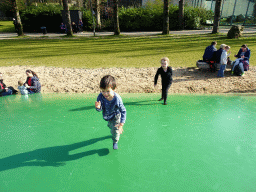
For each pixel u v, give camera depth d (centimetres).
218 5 1819
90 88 707
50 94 652
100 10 2848
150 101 561
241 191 221
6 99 594
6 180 240
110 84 232
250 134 352
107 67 938
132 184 233
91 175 249
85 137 344
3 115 453
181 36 1898
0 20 4006
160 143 323
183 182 235
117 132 283
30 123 404
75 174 251
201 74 812
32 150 304
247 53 777
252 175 246
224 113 457
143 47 1460
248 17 2792
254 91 648
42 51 1395
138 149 306
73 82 762
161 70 497
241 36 1697
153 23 2728
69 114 453
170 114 452
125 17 2720
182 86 703
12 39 2047
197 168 260
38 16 2764
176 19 2630
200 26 2778
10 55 1255
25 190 225
